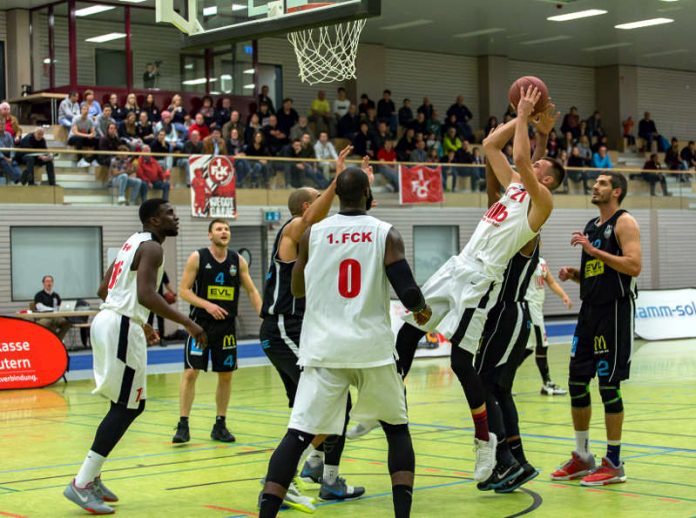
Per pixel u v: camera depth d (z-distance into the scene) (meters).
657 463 6.88
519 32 28.00
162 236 6.05
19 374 12.99
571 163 27.36
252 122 22.16
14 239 17.98
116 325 5.80
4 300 17.91
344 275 4.71
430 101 30.48
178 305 19.38
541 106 5.80
